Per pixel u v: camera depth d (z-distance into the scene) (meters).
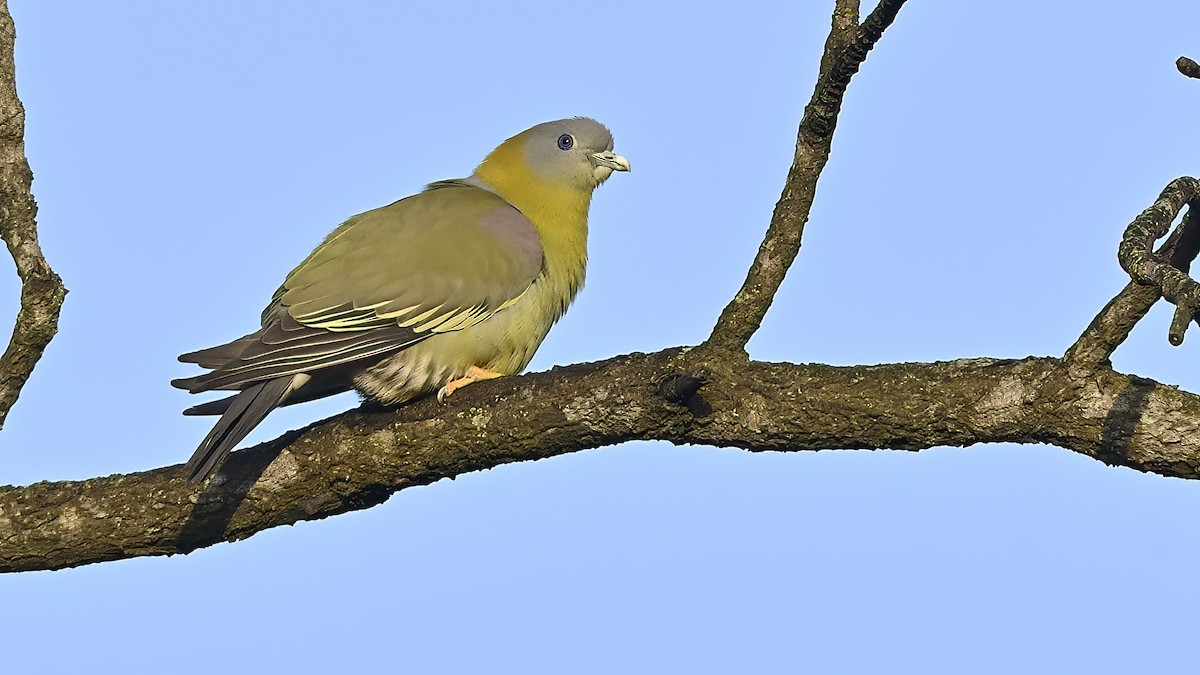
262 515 9.30
